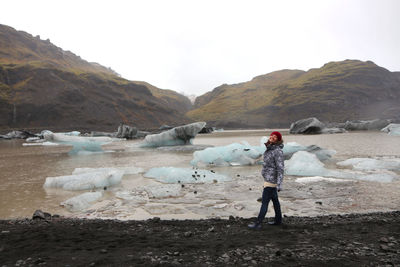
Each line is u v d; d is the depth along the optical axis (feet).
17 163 59.88
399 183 33.06
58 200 28.71
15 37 544.62
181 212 23.49
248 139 141.79
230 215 22.02
